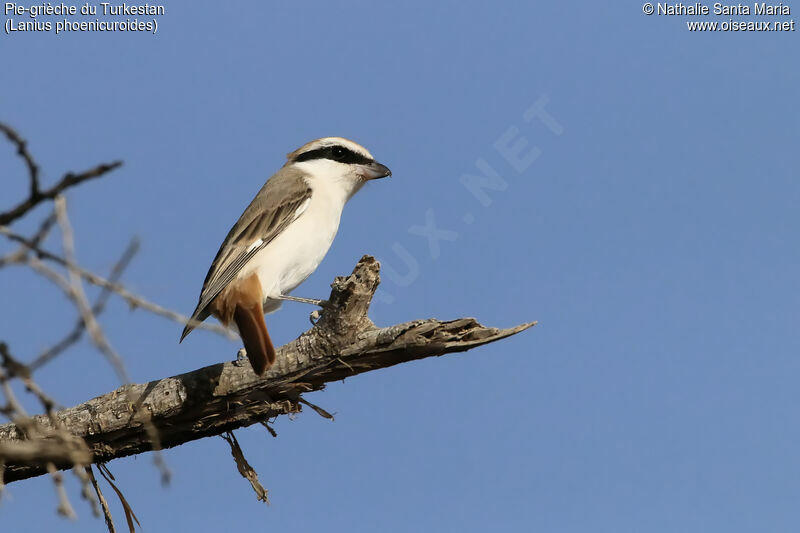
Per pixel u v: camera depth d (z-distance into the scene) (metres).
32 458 4.71
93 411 9.38
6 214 4.26
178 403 9.41
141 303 4.63
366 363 9.28
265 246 11.65
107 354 4.52
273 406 9.57
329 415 9.75
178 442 9.83
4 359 4.53
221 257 11.38
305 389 9.53
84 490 4.93
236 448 9.94
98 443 9.43
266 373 9.38
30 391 5.13
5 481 9.52
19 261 4.20
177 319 4.72
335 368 9.34
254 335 9.30
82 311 4.38
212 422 9.66
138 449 9.59
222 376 9.48
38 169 4.20
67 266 4.34
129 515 9.56
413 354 9.12
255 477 9.93
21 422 4.83
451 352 9.07
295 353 9.36
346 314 9.06
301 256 12.04
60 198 4.30
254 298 11.20
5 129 4.05
